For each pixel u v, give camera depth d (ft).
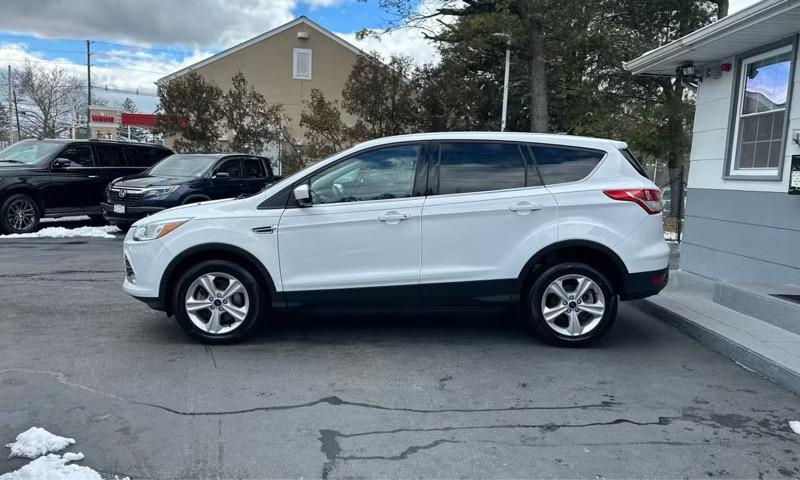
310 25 90.33
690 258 30.19
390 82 62.34
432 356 17.29
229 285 17.65
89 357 16.55
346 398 14.19
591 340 17.99
